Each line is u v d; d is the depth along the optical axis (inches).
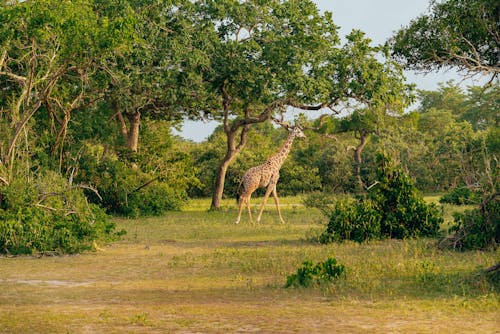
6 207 688.4
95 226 699.4
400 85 1252.5
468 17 978.7
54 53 778.2
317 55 1222.9
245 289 429.7
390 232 718.5
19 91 976.9
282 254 602.9
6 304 383.2
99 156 1263.5
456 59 1014.4
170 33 1200.8
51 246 635.5
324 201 1027.3
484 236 601.6
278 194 2181.3
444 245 619.5
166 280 476.7
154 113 1439.5
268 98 1207.6
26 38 782.5
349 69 1230.3
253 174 1023.0
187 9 1195.3
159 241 761.6
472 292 398.3
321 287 421.7
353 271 463.5
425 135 2507.4
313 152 2517.2
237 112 1451.8
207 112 1405.0
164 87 1196.5
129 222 1040.8
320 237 711.1
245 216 1187.3
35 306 376.8
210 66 1227.2
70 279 486.0
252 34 1273.4
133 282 469.4
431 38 1013.8
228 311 356.8
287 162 2214.6
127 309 365.4
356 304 370.3
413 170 2237.9
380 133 2240.4
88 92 1159.6
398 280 443.8
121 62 1104.8
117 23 744.3
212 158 2277.3
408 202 725.3
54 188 740.7
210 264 557.3
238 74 1221.7
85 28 737.6
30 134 948.0
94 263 574.6
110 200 1159.0
